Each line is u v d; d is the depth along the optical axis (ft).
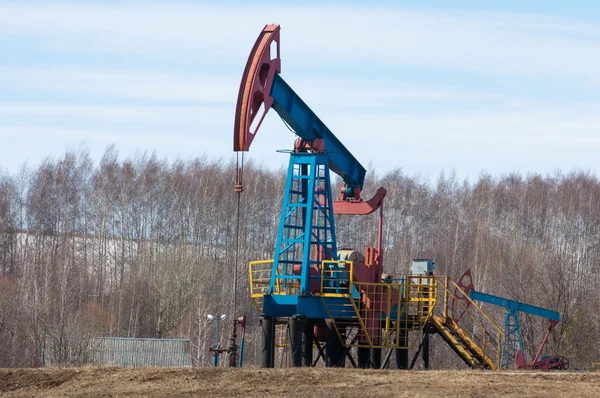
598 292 373.81
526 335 311.47
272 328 205.16
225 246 460.14
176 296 385.91
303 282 204.54
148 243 456.86
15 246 460.14
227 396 139.85
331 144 224.94
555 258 398.83
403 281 229.86
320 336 224.74
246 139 193.77
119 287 412.98
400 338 227.61
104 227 457.27
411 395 136.46
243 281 416.26
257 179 488.85
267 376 154.10
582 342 329.52
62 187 472.03
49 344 314.55
